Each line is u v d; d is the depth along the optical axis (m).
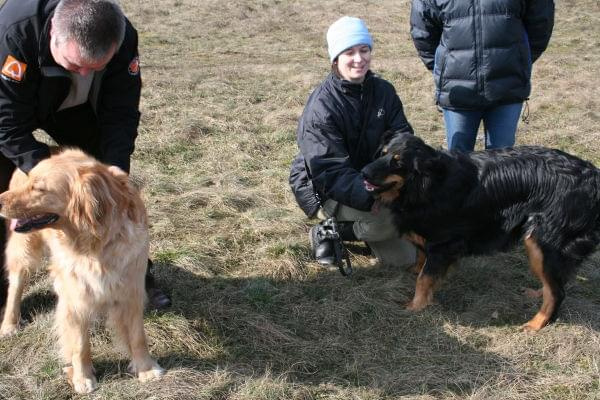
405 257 4.54
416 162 3.73
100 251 2.88
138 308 3.13
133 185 3.03
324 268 4.50
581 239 3.68
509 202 3.81
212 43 12.79
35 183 2.76
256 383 3.20
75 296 2.97
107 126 3.53
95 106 3.51
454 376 3.38
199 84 9.28
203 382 3.20
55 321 3.51
